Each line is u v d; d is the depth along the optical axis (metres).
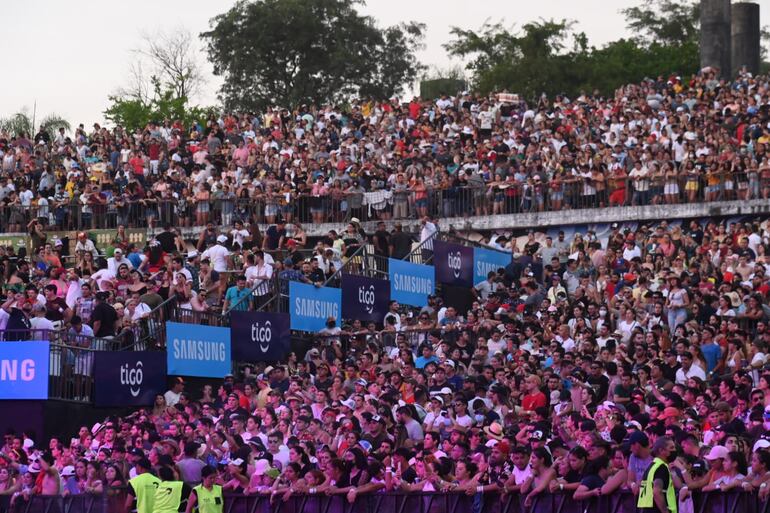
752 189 49.12
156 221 56.47
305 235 51.59
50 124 101.00
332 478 27.12
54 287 41.41
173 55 105.94
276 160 60.69
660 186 50.75
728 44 80.19
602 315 38.91
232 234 50.12
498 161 54.47
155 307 40.47
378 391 34.31
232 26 106.38
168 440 29.98
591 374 33.09
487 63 106.62
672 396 27.81
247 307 41.91
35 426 35.94
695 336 34.59
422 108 68.50
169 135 67.62
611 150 54.00
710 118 57.66
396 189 54.12
